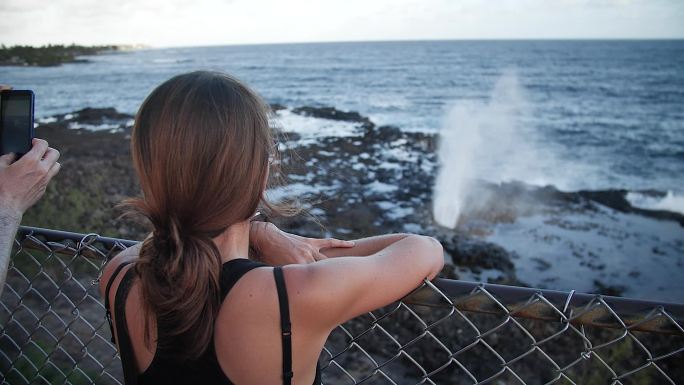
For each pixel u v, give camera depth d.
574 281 11.19
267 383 0.97
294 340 0.96
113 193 15.60
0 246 1.14
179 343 0.97
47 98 65.25
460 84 81.69
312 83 84.75
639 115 51.81
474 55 152.38
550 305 1.17
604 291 10.73
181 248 0.92
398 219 15.03
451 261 11.94
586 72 97.38
